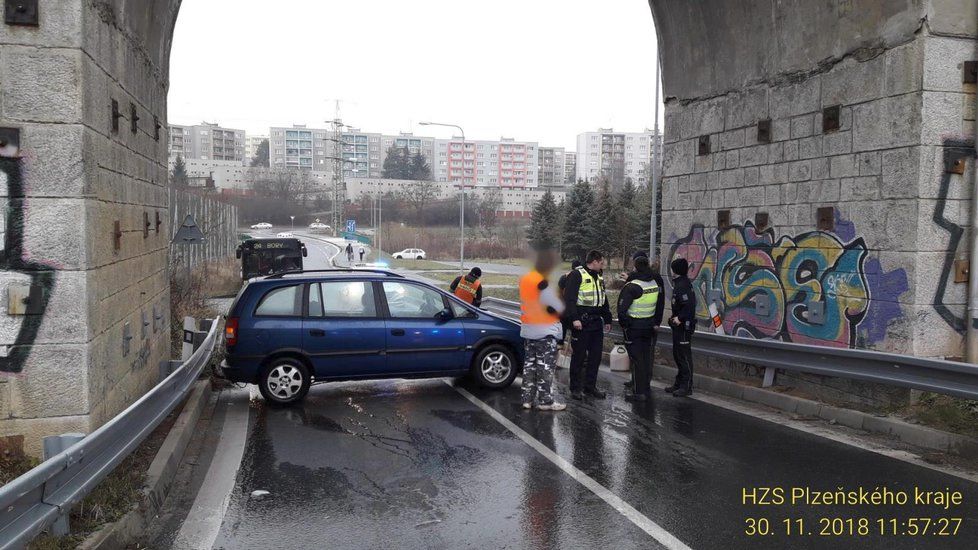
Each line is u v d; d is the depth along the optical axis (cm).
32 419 531
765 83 963
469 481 595
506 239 7188
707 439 716
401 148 16462
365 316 907
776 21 932
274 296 887
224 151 16975
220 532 494
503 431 753
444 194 14288
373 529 497
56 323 533
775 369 906
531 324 848
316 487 586
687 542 469
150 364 819
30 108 523
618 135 16862
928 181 736
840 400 816
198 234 1662
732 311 1035
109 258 611
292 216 13388
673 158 1177
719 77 1059
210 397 945
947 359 751
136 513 483
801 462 636
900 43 754
